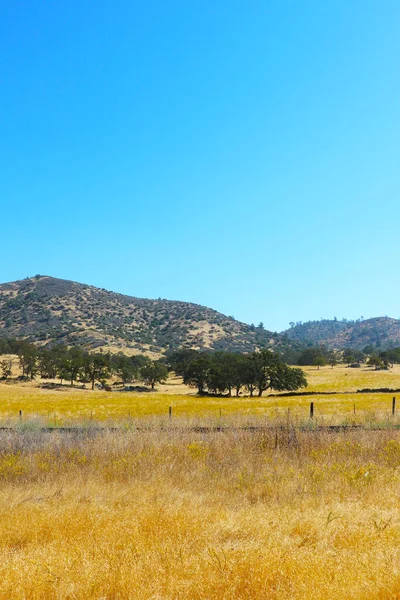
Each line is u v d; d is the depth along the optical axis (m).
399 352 158.00
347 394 67.19
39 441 13.21
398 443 11.84
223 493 8.80
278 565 4.87
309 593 4.30
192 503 7.82
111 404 56.53
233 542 5.94
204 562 5.10
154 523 6.62
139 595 4.50
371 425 18.89
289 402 53.00
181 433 14.03
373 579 4.50
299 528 6.35
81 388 110.38
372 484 8.74
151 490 8.88
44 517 7.14
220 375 88.25
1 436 13.41
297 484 8.92
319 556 5.05
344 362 174.25
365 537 5.68
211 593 4.51
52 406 55.12
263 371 86.00
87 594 4.58
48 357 127.69
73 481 9.73
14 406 55.53
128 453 11.38
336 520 6.56
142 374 114.62
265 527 6.39
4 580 4.88
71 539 6.18
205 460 11.15
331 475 9.41
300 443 12.34
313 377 114.00
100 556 5.44
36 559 5.36
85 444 12.46
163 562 5.22
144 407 49.97
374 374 119.88
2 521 7.13
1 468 10.64
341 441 12.29
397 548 5.24
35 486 9.70
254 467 10.52
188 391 103.62
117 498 8.40
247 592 4.49
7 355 159.00
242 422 20.19
